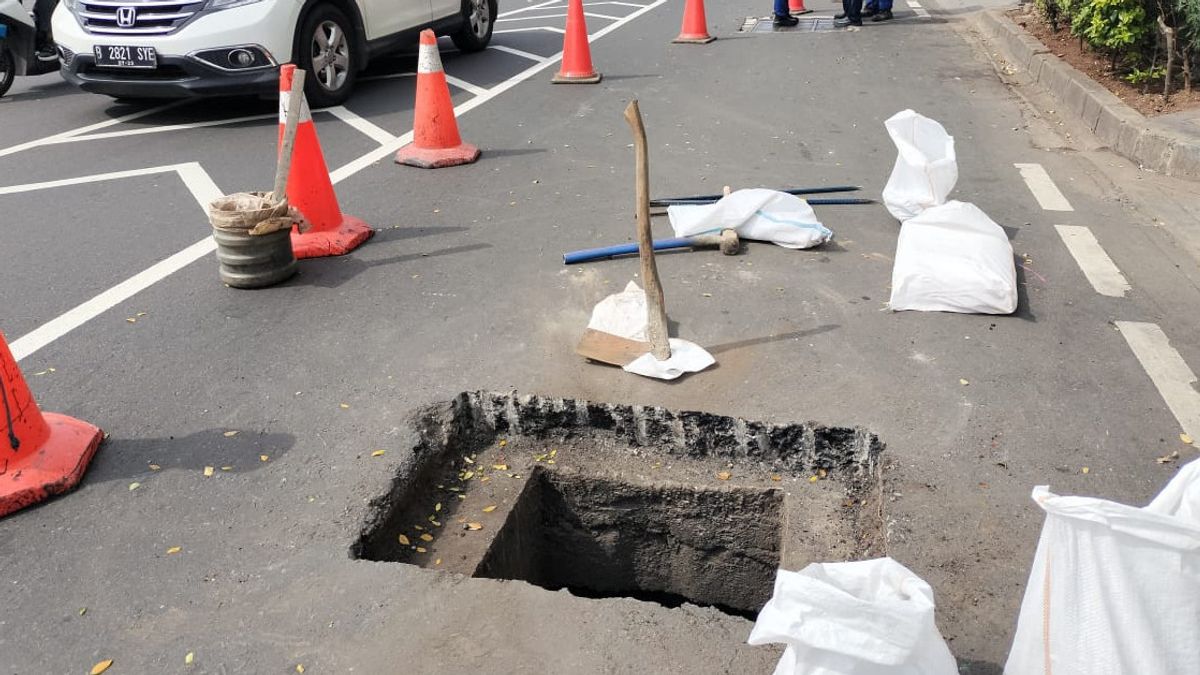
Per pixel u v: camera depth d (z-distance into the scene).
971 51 10.31
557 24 13.67
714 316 4.13
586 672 2.30
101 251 5.12
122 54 7.41
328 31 8.27
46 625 2.50
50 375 3.78
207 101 8.81
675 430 3.42
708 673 2.29
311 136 4.94
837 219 5.33
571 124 7.64
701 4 11.43
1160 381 3.52
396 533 3.04
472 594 2.57
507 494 3.26
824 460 3.31
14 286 4.67
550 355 3.83
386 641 2.41
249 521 2.89
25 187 6.29
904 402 3.40
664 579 3.61
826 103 8.11
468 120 7.89
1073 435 3.19
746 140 7.02
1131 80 7.29
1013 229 5.06
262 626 2.47
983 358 3.71
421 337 4.03
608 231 5.23
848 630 1.68
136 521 2.90
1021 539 2.70
